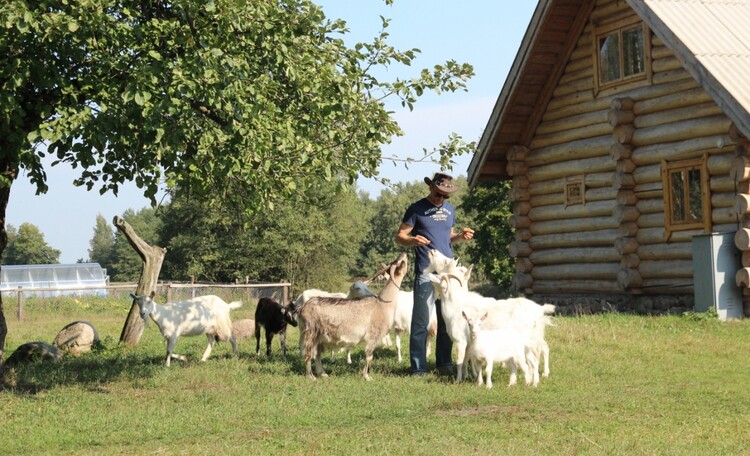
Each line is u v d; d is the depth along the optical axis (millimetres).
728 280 16891
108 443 8547
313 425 9039
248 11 10617
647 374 11812
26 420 9547
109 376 12484
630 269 19797
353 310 11641
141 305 13461
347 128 11977
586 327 15891
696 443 7773
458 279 11445
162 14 11227
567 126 22016
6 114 10164
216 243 55156
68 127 9906
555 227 22594
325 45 11828
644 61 19547
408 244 12133
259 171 11547
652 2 18016
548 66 22094
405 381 11359
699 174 18344
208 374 12227
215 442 8258
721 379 11391
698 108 18312
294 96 11836
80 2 9633
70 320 28000
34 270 64125
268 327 14539
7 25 9117
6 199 11984
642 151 19562
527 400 10000
